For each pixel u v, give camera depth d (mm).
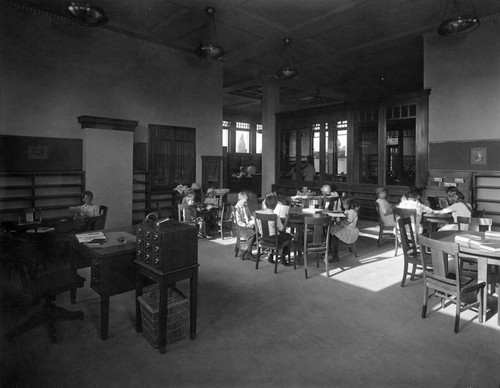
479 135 8711
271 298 4465
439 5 7988
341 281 5117
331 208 7812
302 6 8102
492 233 4348
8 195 7656
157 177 10539
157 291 3693
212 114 11930
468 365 2949
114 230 4297
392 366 2945
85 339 3398
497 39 8406
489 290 4516
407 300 4395
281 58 11828
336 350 3205
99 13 6203
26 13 7914
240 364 2986
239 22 8953
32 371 2859
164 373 2857
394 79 14484
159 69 10477
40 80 8164
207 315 3953
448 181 9031
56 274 3736
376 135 12859
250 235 6090
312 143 12703
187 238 3258
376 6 8070
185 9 8219
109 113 9406
